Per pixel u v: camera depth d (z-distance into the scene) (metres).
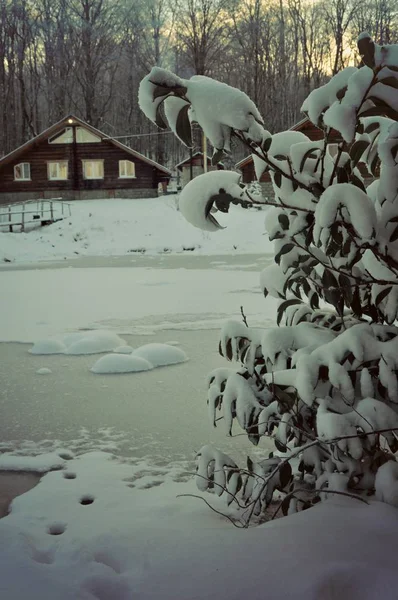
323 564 2.03
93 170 42.19
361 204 2.26
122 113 68.75
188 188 2.55
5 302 11.91
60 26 65.38
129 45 64.81
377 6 62.69
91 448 4.03
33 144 41.66
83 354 7.06
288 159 2.47
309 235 2.56
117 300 11.76
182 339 7.79
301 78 66.12
